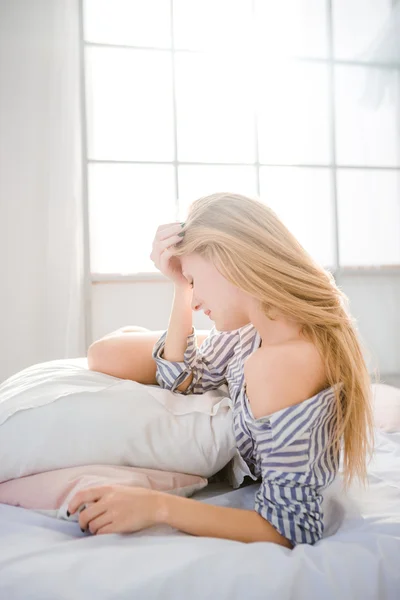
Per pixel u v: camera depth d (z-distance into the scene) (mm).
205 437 904
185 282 1027
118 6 2545
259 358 770
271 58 2703
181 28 2613
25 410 856
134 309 2502
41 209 2383
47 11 2420
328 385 788
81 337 2385
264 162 2699
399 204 2867
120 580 582
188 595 579
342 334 812
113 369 1063
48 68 2414
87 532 740
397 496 913
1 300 2340
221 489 998
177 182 2600
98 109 2516
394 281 2842
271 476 746
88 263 2422
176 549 638
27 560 617
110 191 2520
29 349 2355
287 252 825
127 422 864
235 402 938
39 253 2375
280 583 595
